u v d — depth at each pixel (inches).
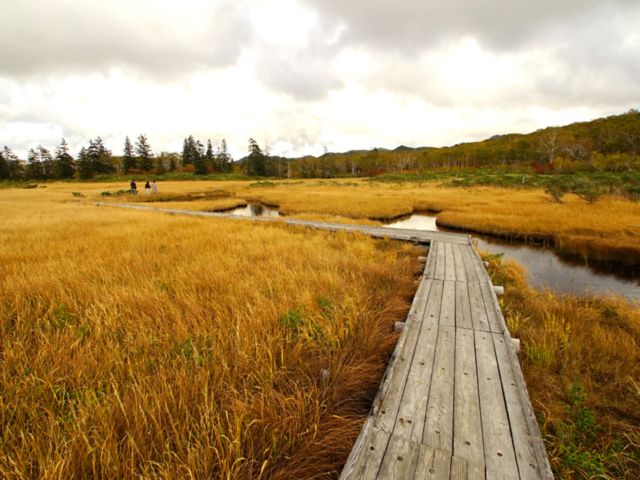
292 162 4279.0
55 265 227.1
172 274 211.9
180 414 88.5
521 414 85.9
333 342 131.7
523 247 402.0
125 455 75.0
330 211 704.4
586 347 140.9
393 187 1412.4
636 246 322.3
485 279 210.4
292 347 131.3
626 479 77.5
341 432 86.3
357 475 66.7
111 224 446.6
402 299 191.6
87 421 85.4
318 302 169.3
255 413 90.7
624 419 98.7
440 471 67.8
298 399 93.2
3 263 239.3
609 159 1619.1
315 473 76.7
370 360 125.5
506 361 113.0
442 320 147.7
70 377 104.7
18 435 81.8
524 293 222.8
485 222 509.0
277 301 167.9
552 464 82.0
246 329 133.8
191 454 71.4
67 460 70.1
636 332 161.5
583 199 649.0
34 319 147.1
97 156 2783.0
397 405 89.3
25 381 100.4
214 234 367.9
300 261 247.0
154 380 103.4
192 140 3373.5
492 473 67.6
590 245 349.7
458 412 86.4
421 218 652.7
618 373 122.6
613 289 252.8
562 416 100.1
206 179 2404.0
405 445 75.0
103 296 167.5
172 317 147.7
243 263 239.5
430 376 103.7
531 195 888.9
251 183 1881.2
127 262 239.3
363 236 387.9
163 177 2377.0
